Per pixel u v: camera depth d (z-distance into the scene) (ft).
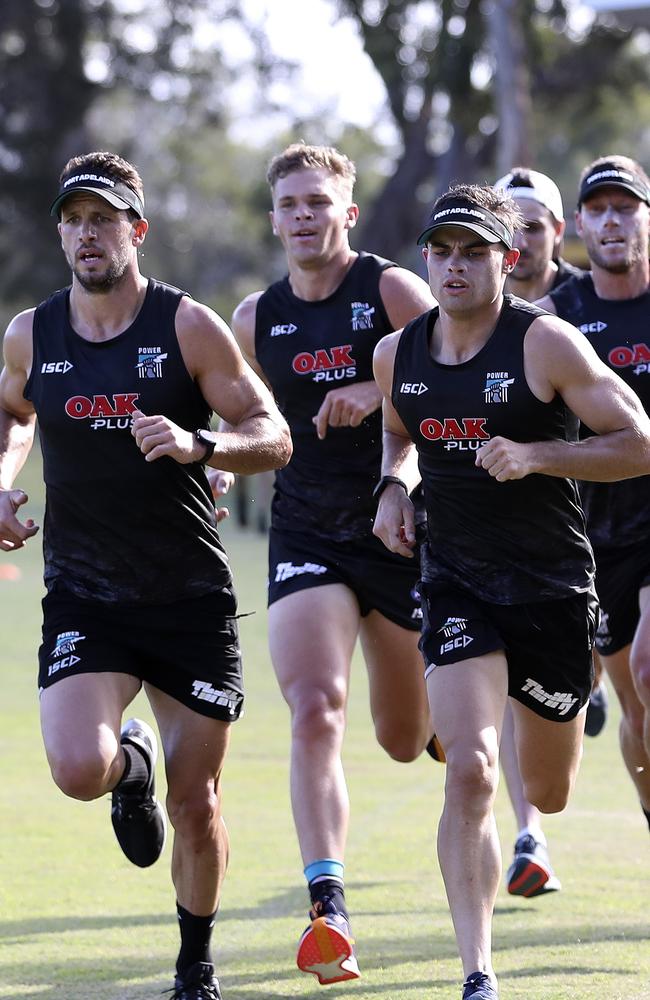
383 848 75.92
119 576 52.03
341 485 64.23
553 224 74.33
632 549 65.41
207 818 51.67
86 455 51.42
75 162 51.01
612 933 60.44
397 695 66.74
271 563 64.95
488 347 50.16
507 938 59.72
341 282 65.72
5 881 69.15
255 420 51.72
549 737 54.95
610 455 49.06
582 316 67.72
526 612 51.93
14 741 103.96
